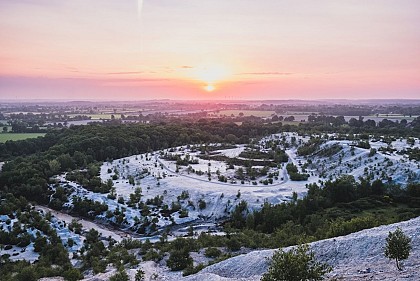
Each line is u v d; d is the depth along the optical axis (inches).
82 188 4977.9
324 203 3855.8
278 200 4320.9
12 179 4948.3
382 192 4045.3
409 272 1155.3
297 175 5201.8
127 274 2063.2
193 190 4817.9
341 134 7495.1
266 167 5856.3
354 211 3518.7
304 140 7519.7
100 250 3097.9
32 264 2807.6
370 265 1413.6
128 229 4001.0
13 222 3774.6
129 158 6830.7
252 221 3713.1
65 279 2349.9
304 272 903.1
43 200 4771.2
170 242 3137.3
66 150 6387.8
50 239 3405.5
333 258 1663.4
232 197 4503.0
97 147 6752.0
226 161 6565.0
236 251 2637.8
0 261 2947.8
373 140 6540.4
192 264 2305.6
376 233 1824.6
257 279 1520.7
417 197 3799.2
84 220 4249.5
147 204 4549.7
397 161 4778.5
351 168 5236.2
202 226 3983.8
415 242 1521.9
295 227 3117.6
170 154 7106.3
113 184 5201.8
